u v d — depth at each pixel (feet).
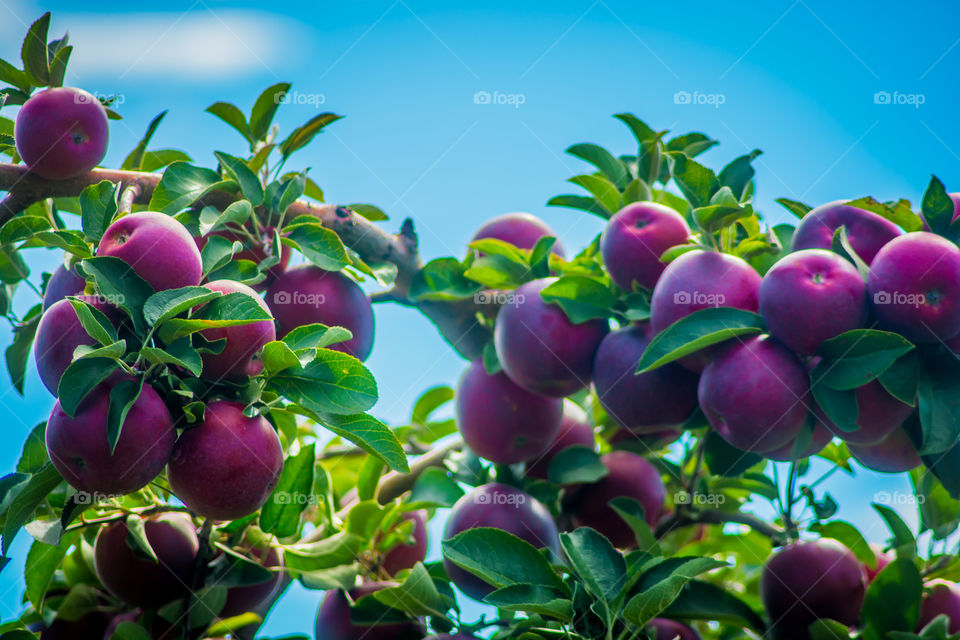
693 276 7.82
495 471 9.87
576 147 10.19
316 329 7.02
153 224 6.70
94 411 6.11
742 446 7.67
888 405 7.48
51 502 7.97
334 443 10.75
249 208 7.86
